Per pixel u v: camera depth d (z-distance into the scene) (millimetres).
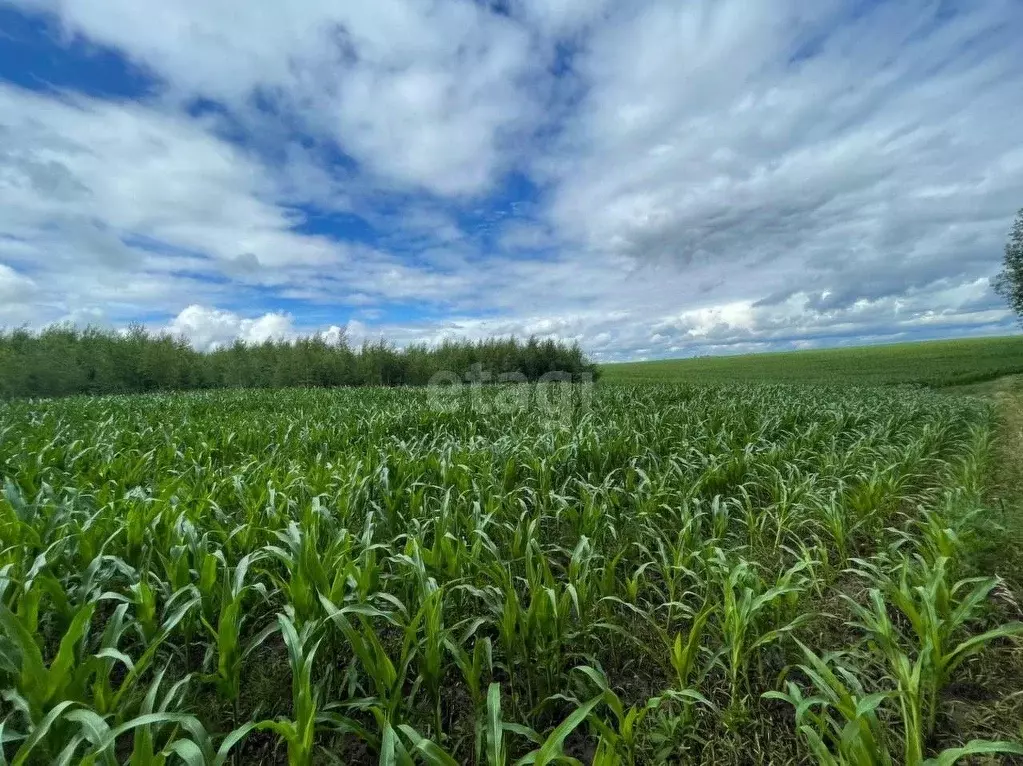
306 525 2891
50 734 1578
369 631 1839
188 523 2621
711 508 4328
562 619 2385
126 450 5230
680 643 2195
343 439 6430
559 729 1515
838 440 7207
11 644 1790
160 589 2541
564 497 3990
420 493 3590
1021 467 6438
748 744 2127
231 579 2646
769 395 12812
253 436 6348
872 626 2230
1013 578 3309
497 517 3811
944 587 2506
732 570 2736
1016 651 2637
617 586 3262
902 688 1963
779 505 4066
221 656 1941
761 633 2604
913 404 11164
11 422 7121
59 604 2021
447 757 1448
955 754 1524
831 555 3873
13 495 2945
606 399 11680
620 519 3941
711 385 17734
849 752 1589
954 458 6867
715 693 2410
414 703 2320
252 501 3391
